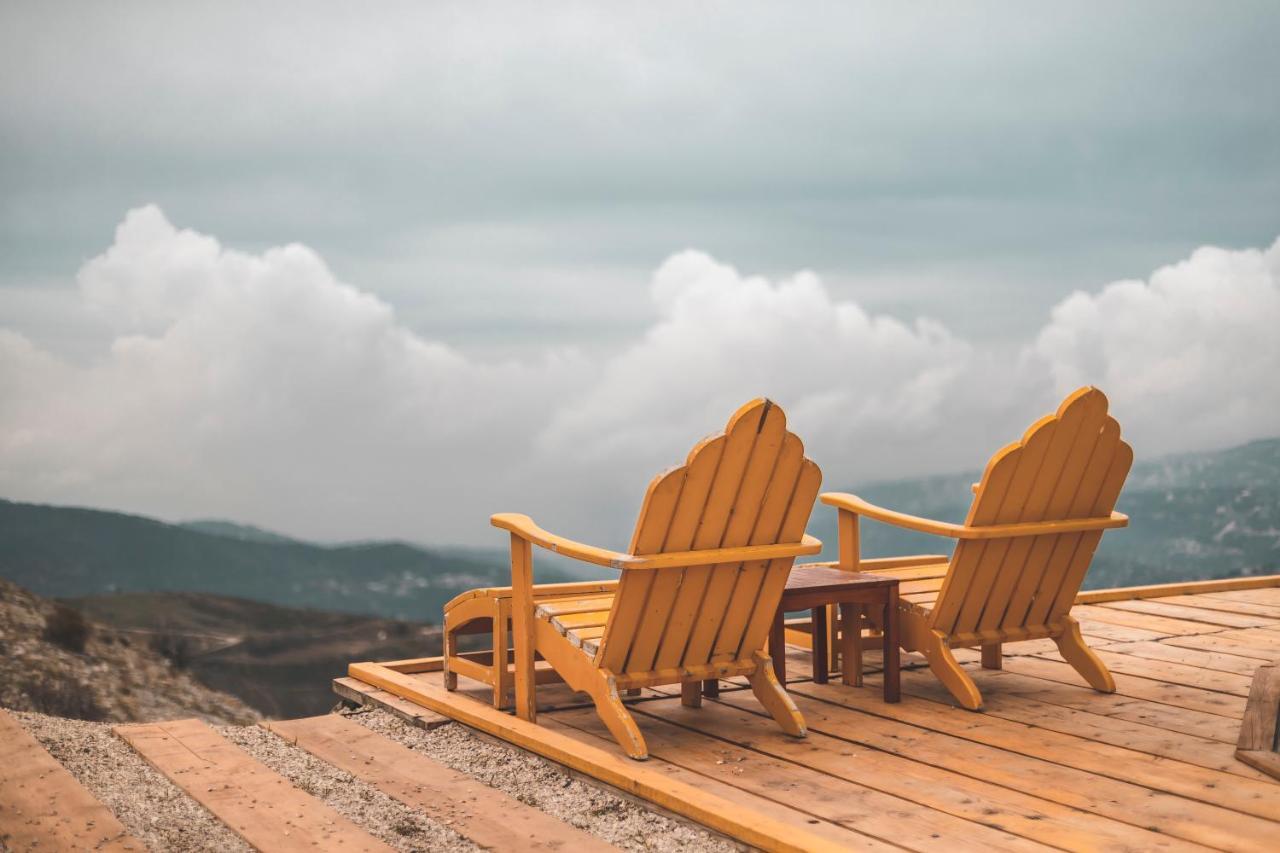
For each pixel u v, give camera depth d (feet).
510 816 9.26
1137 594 20.07
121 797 9.64
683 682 11.24
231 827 8.94
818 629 13.74
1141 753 10.53
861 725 11.73
